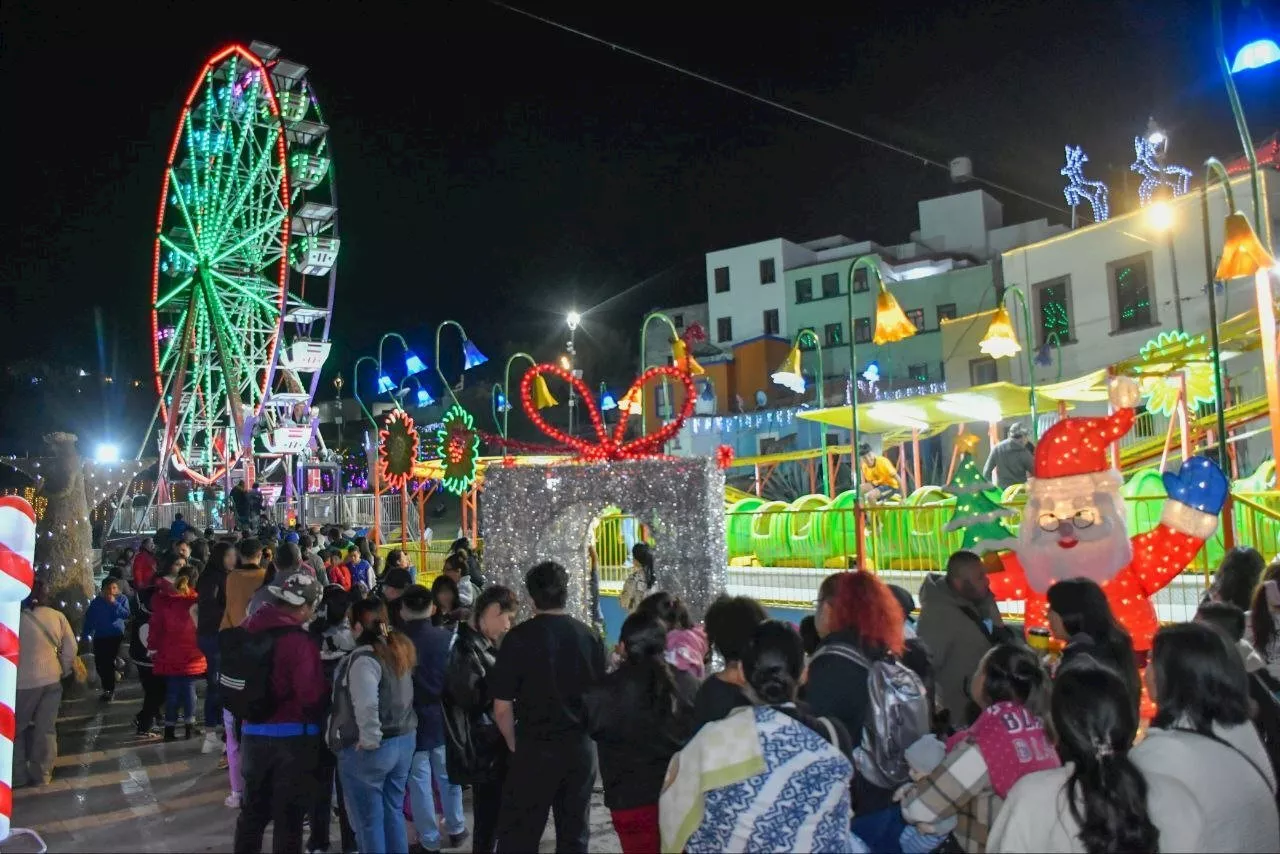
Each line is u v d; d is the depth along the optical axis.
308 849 6.68
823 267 42.19
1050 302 25.84
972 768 3.59
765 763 3.32
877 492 14.91
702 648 5.82
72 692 13.12
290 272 31.09
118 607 12.83
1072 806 3.04
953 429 29.94
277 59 31.55
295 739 5.79
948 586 5.92
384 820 5.93
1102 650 4.46
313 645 5.90
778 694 3.53
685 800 3.39
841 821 3.36
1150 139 25.45
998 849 3.21
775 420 37.38
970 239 41.16
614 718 4.75
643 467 8.06
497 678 5.16
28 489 15.10
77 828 7.31
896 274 41.06
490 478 8.21
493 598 6.13
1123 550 6.93
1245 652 4.91
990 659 4.02
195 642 10.40
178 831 7.18
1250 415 16.33
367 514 32.03
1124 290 24.11
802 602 12.19
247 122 32.09
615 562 15.02
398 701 5.86
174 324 37.09
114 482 20.69
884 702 4.14
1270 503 10.09
